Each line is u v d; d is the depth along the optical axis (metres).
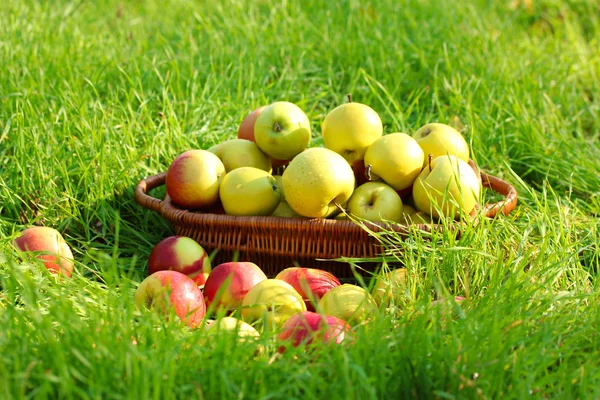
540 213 1.82
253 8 2.58
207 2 2.67
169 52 2.34
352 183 1.75
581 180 2.01
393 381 1.51
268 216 1.76
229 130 2.09
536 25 2.80
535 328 1.59
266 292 1.64
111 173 1.94
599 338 1.59
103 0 2.74
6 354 1.50
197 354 1.52
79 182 1.90
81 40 2.35
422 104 2.27
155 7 2.72
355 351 1.51
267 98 2.20
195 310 1.59
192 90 2.15
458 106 2.19
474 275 1.71
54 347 1.47
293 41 2.39
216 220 1.76
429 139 1.85
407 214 1.80
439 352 1.52
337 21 2.52
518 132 2.13
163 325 1.55
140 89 2.14
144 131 2.05
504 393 1.51
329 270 1.77
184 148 2.03
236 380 1.50
